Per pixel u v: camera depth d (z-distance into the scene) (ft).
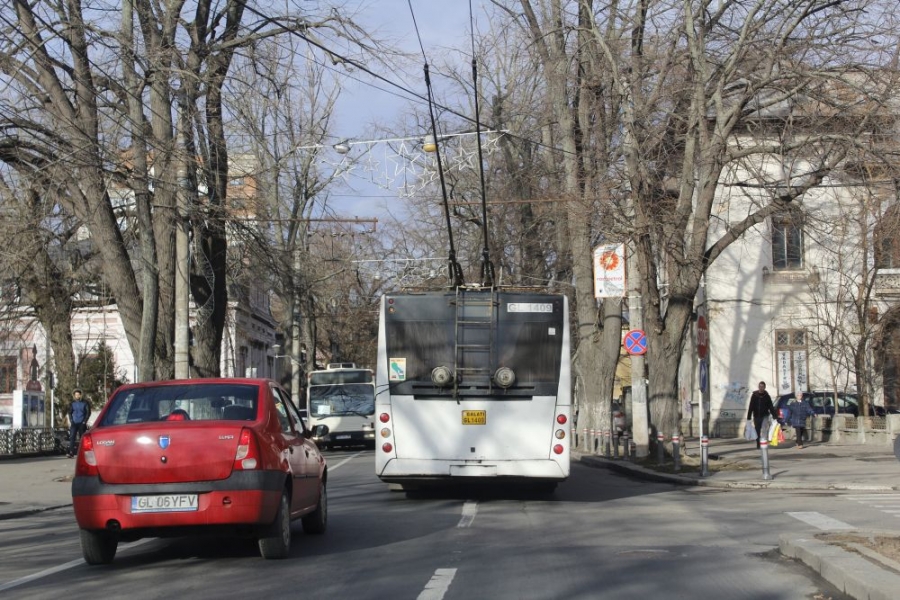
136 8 70.38
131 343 79.97
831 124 69.92
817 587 27.61
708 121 82.02
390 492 60.18
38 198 72.79
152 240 71.20
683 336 79.56
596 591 27.37
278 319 239.09
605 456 92.12
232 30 81.56
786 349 122.83
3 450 99.55
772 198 74.69
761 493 57.72
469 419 50.93
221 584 28.96
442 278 147.95
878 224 95.61
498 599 26.30
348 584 28.58
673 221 74.69
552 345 51.26
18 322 115.55
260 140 76.54
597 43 82.02
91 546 31.96
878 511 46.24
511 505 51.90
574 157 90.38
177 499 30.66
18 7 65.67
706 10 75.41
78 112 71.20
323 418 122.11
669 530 40.68
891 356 113.70
